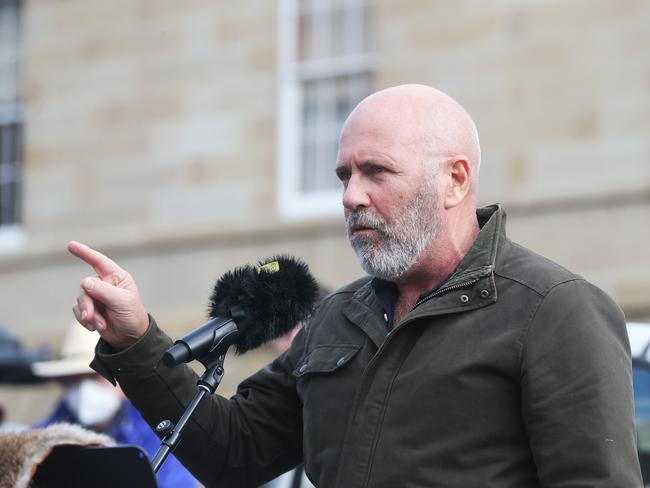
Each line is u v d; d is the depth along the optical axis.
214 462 7.22
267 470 7.42
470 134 6.97
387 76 24.06
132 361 6.91
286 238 25.00
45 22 28.23
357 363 6.76
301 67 25.69
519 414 6.25
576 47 21.98
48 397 24.88
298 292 7.14
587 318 6.25
